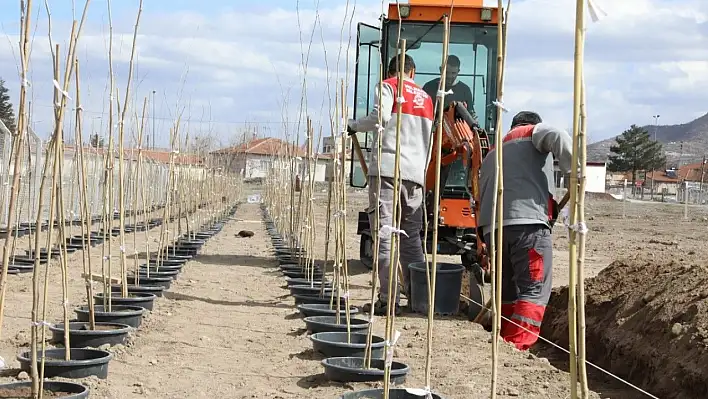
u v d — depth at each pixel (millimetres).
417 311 8594
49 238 4645
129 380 5457
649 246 19828
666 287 7938
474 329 7727
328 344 6156
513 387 5535
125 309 7422
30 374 4961
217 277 11172
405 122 7848
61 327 6180
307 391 5312
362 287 10508
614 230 26656
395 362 5680
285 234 16531
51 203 4805
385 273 8133
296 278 10969
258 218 28047
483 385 5543
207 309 8445
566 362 7953
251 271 12031
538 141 7418
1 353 5871
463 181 10641
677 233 25656
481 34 10977
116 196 21969
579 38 3004
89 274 6297
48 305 8031
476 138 8242
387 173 7816
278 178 19000
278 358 6309
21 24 4297
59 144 4988
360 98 11086
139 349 6406
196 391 5285
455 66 10820
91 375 5258
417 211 8188
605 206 50312
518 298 7562
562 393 5434
